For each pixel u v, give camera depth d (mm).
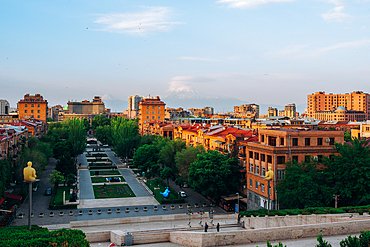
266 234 44281
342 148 70688
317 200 67312
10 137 101500
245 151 92000
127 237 51750
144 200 101375
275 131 81188
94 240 56562
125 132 171250
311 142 79375
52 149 144625
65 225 74938
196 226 66562
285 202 69875
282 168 76562
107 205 95625
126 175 141875
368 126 140875
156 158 133000
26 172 45125
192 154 105125
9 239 39875
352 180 66938
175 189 115438
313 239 42781
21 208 89375
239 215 70625
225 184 89812
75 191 105500
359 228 46000
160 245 51188
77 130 162750
